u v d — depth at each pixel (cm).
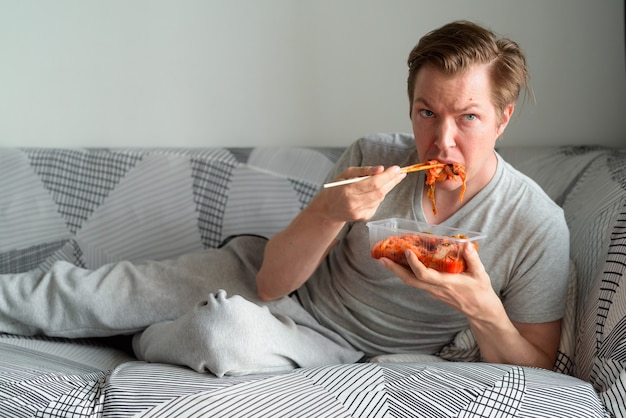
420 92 119
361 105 211
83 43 209
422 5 203
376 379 114
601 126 204
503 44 121
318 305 152
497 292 138
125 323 150
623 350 115
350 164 151
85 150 202
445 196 136
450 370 117
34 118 213
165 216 195
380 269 141
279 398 108
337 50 207
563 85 203
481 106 117
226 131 214
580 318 141
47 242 195
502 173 135
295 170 196
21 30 208
